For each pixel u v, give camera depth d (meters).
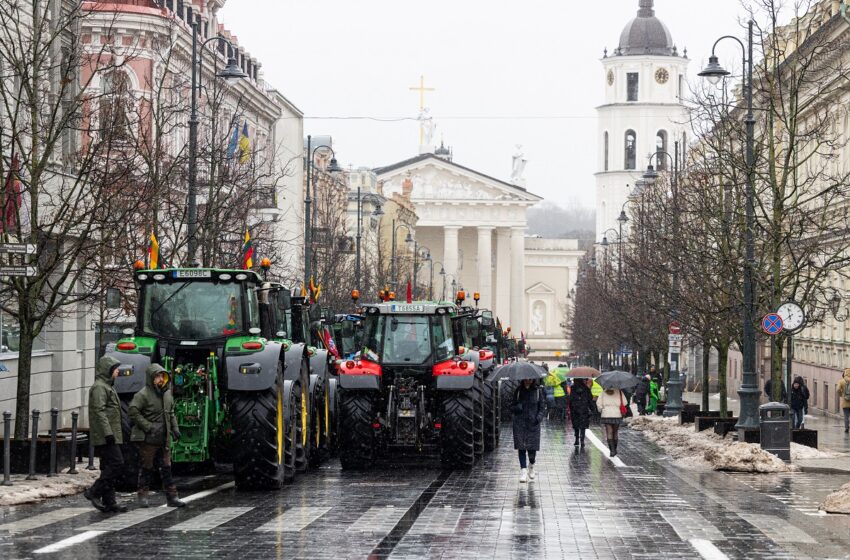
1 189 23.59
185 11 58.50
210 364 21.69
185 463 24.67
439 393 26.95
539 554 14.74
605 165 179.00
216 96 40.47
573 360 145.75
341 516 18.20
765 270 37.25
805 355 64.94
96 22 47.91
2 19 25.89
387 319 27.88
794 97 37.94
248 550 14.82
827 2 55.69
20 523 17.12
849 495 19.48
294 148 84.50
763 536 16.45
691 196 46.81
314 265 60.84
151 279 22.44
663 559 14.48
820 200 55.81
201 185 38.34
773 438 29.34
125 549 14.80
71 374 36.69
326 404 29.14
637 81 177.88
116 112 27.64
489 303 179.62
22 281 24.00
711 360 94.12
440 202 178.12
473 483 23.78
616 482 24.22
